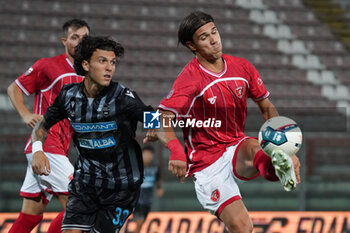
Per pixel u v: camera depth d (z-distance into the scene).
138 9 53.03
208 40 13.82
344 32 54.47
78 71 12.24
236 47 50.91
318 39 52.91
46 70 16.44
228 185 14.34
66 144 16.70
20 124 33.25
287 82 47.62
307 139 30.28
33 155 12.87
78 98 12.17
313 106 45.59
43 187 16.62
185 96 14.03
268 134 12.67
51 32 48.94
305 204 28.97
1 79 43.50
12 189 28.95
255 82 14.83
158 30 51.12
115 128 12.13
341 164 30.34
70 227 12.54
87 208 12.57
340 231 25.89
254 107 34.78
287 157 11.66
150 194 26.06
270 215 26.17
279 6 56.38
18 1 51.06
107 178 12.48
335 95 47.41
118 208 12.61
